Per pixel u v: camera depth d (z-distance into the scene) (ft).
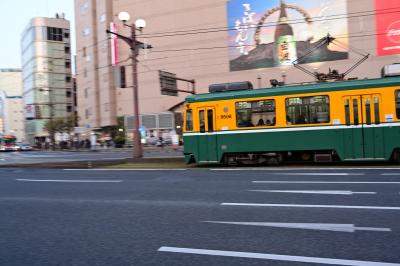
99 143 188.24
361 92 48.98
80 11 224.74
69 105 277.85
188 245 17.67
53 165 70.03
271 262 15.02
